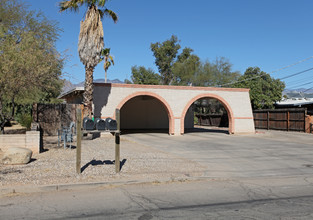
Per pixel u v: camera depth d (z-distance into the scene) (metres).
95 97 21.38
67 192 7.12
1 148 11.80
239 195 6.95
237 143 18.05
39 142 12.13
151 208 5.92
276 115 29.44
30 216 5.43
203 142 18.66
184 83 48.62
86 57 18.48
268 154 13.47
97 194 6.97
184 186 7.83
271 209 5.85
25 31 14.74
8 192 6.95
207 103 42.75
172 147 15.98
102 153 12.46
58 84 16.25
